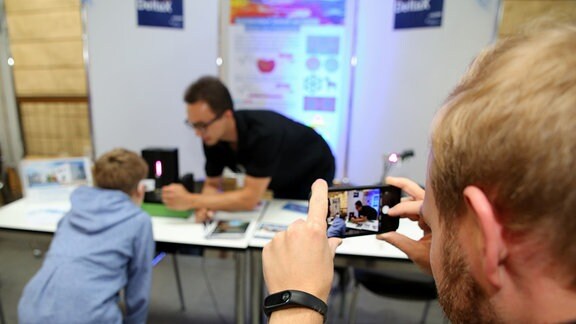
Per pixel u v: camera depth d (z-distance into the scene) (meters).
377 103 2.53
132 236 1.16
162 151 1.62
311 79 2.56
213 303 2.07
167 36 2.63
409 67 2.42
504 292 0.26
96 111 2.80
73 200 1.21
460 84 0.29
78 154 2.90
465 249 0.28
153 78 2.71
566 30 0.24
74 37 2.70
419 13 2.32
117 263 1.13
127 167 1.24
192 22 2.59
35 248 2.34
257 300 1.36
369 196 0.59
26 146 2.98
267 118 1.56
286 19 2.49
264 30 2.53
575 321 0.23
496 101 0.23
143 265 1.19
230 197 1.49
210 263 2.52
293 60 2.55
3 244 2.42
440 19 2.28
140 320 1.22
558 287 0.24
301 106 2.61
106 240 1.12
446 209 0.29
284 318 0.35
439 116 0.29
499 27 2.16
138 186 1.31
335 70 2.52
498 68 0.25
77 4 2.64
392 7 2.37
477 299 0.28
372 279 1.54
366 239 1.08
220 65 2.63
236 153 1.61
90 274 1.08
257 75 2.61
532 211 0.22
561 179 0.21
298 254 0.38
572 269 0.23
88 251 1.10
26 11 2.72
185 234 1.39
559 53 0.23
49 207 1.68
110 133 2.83
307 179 1.68
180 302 2.06
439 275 0.32
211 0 2.54
